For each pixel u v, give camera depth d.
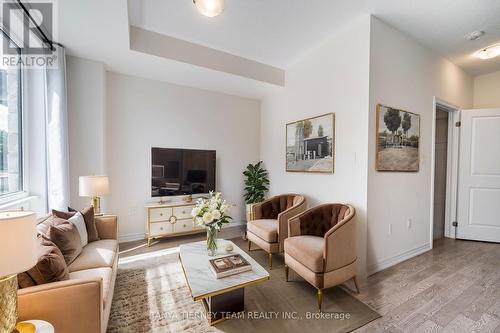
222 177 4.30
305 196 3.30
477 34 2.73
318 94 3.07
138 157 3.51
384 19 2.48
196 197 3.94
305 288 2.17
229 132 4.35
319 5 2.28
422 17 2.43
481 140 3.52
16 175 2.28
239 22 2.58
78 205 2.83
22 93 2.31
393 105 2.62
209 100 4.11
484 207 3.50
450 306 1.88
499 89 3.73
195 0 2.03
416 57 2.89
